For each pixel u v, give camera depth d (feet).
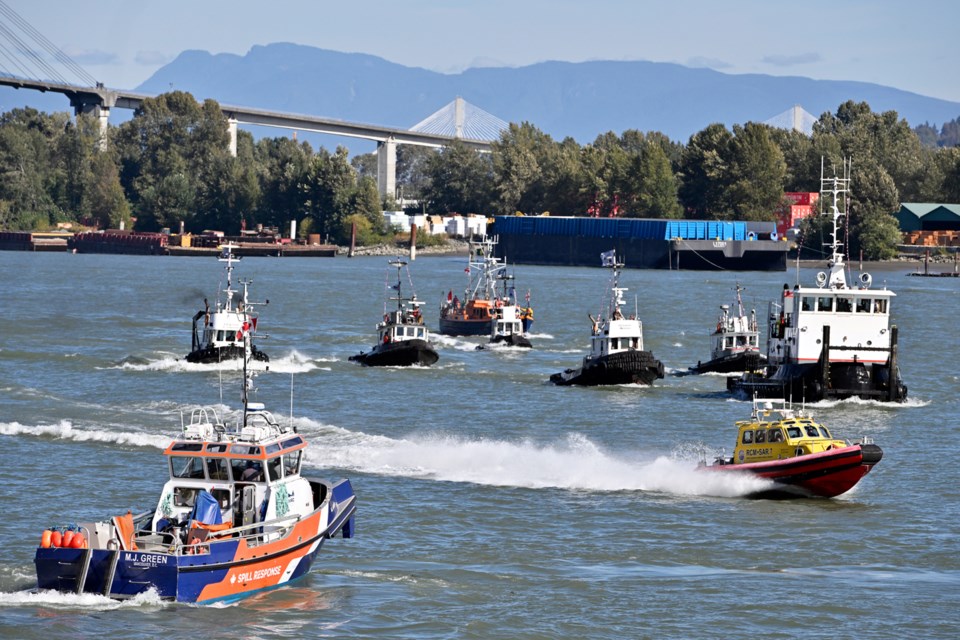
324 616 509.35
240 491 535.19
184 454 535.19
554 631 504.02
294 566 541.75
